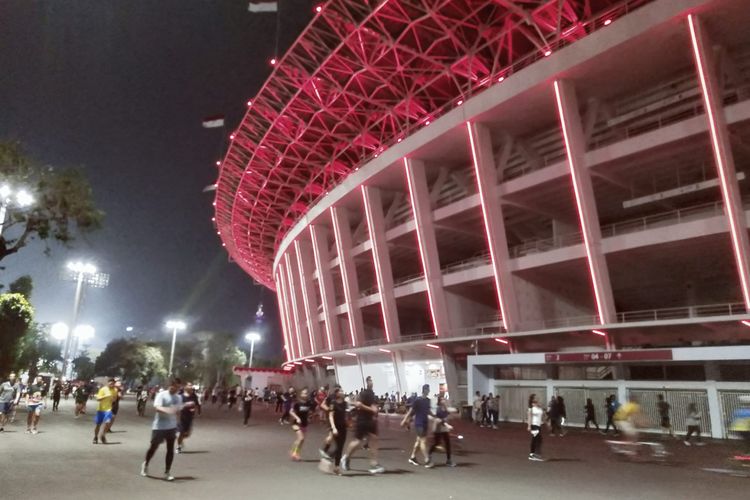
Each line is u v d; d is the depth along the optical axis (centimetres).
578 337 3164
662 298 3828
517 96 3300
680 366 2581
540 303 3609
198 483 959
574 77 3120
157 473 1060
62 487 884
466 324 4097
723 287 3528
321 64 4147
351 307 5028
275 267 8481
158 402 1014
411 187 4125
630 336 2933
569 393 2953
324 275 5781
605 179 3158
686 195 3294
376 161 4428
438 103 4412
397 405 4019
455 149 4028
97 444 1543
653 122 3144
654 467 1331
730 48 2880
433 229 4088
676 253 3067
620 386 2719
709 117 2555
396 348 4281
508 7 3241
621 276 3581
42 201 1812
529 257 3391
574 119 3111
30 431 1827
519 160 3875
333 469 1127
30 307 3469
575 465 1338
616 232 3909
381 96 4497
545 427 2588
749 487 1057
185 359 11012
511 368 3325
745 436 1365
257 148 5634
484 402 2839
